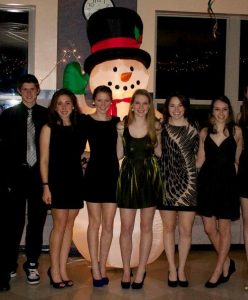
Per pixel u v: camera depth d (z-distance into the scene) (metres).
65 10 4.55
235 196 2.99
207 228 3.09
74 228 3.29
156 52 4.99
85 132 2.99
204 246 4.19
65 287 3.05
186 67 5.05
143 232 3.02
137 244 3.21
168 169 2.98
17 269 3.48
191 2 4.79
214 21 5.01
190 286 3.12
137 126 2.95
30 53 4.74
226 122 2.99
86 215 3.27
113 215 3.01
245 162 2.98
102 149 2.96
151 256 3.30
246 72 5.14
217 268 3.11
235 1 4.86
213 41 5.06
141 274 3.05
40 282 3.15
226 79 5.11
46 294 2.92
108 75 3.45
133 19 3.48
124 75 3.42
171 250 3.08
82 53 4.60
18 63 4.77
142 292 2.98
